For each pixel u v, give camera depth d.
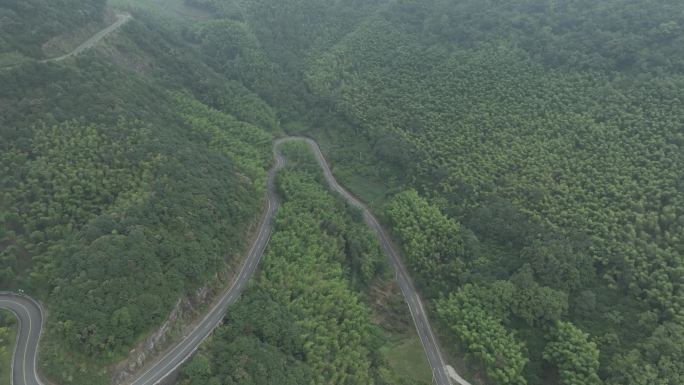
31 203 142.50
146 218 146.25
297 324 142.88
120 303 121.75
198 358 121.88
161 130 191.62
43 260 133.38
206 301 146.00
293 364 132.25
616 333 140.75
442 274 172.38
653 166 173.00
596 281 155.75
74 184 151.12
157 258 136.75
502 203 182.12
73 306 118.06
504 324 152.00
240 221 174.88
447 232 180.88
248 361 124.31
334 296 156.38
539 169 189.75
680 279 143.12
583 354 135.12
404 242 188.50
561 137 197.88
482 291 158.12
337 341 144.38
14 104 164.62
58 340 115.75
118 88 194.62
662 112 186.88
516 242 173.12
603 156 184.38
